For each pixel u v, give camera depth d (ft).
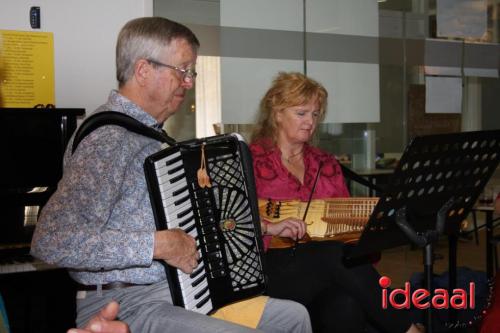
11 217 7.73
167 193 5.41
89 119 5.60
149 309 5.49
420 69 13.34
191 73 6.05
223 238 5.76
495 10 14.39
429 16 13.42
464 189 6.40
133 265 5.18
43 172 7.91
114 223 5.45
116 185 5.35
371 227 5.95
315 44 11.96
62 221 5.11
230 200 5.79
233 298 5.85
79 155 5.33
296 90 7.79
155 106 5.96
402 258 12.84
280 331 6.12
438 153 5.77
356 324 7.06
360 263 7.09
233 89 11.05
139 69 5.84
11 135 7.75
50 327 7.93
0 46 8.69
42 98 8.98
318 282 7.32
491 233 10.54
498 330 7.45
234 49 11.06
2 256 7.61
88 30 9.23
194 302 5.56
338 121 12.30
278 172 7.89
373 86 12.73
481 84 14.26
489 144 6.13
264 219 7.37
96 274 5.52
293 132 7.88
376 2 12.67
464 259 13.64
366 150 12.66
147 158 5.34
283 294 7.31
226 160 5.77
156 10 10.23
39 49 8.93
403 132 13.15
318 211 7.38
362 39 12.54
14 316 7.74
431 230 6.28
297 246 7.41
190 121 10.63
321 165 8.11
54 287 7.91
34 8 8.85
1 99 8.71
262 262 5.99
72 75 9.16
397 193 5.80
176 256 5.31
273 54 11.48
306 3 11.81
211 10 10.78
